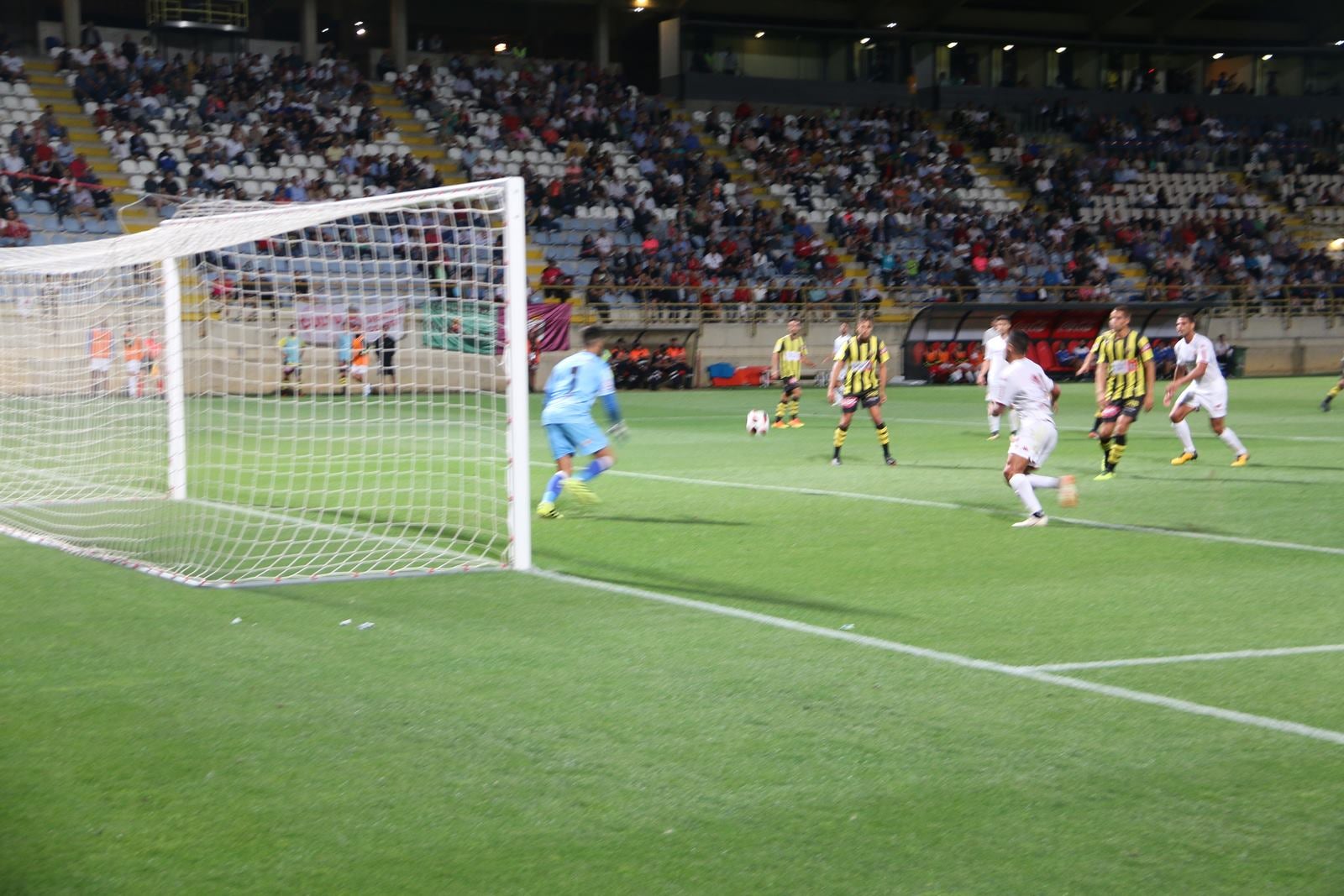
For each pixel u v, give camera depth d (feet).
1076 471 67.97
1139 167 205.87
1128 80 219.00
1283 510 52.80
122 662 28.45
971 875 17.33
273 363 65.16
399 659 28.68
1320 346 186.50
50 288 68.39
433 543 45.24
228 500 56.59
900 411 116.67
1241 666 28.22
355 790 20.44
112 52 167.73
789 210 177.37
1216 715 24.48
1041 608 34.35
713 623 32.53
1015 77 214.28
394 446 80.89
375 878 17.20
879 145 196.13
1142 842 18.40
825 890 16.88
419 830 18.84
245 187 152.87
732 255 167.02
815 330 163.53
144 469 66.08
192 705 25.11
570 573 39.68
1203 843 18.37
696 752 22.27
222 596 35.81
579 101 185.98
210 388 61.05
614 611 33.94
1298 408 116.47
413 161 161.48
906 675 27.40
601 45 201.05
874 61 207.10
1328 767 21.57
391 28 188.44
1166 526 48.85
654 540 45.96
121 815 19.36
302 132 160.97
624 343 154.61
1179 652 29.53
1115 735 23.31
